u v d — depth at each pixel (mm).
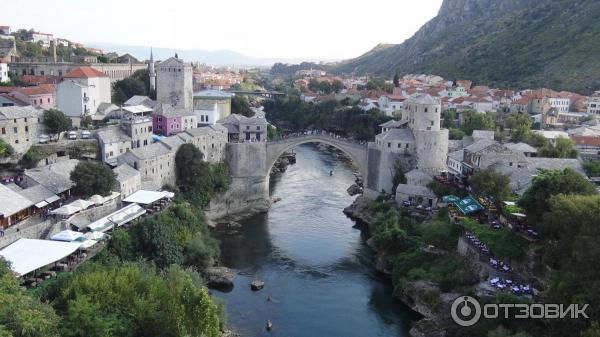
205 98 187375
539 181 75375
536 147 131625
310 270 95062
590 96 195625
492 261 77000
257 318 76688
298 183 159500
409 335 73188
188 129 131500
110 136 111750
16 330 43969
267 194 138125
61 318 50031
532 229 77562
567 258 60562
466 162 114500
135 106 146625
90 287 55969
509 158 106812
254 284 86938
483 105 189750
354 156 135125
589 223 57719
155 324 54750
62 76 150250
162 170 113438
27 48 195750
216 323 56188
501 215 88562
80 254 73188
